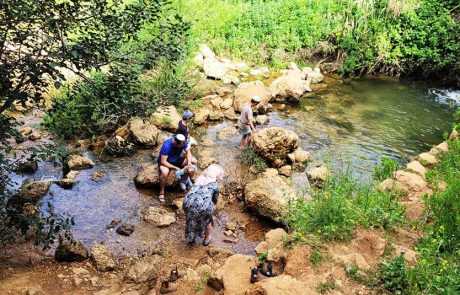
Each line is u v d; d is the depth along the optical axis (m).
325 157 10.25
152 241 7.27
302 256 5.43
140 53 6.50
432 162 9.35
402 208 6.99
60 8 5.37
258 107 12.25
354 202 6.80
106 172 9.14
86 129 10.25
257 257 6.01
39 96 5.82
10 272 6.05
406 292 4.84
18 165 6.60
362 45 15.94
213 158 9.77
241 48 15.88
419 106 13.51
